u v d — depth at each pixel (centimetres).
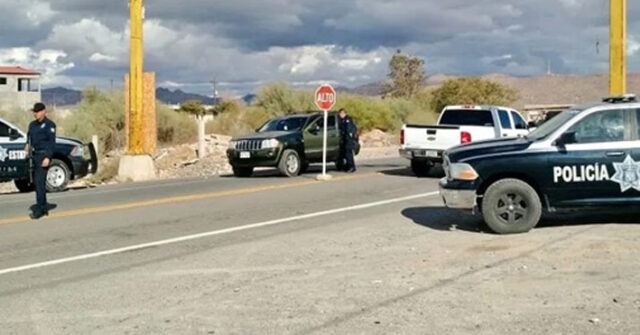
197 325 738
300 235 1253
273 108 5106
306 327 721
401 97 7394
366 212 1519
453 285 869
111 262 1061
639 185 1190
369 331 704
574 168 1200
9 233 1330
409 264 991
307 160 2497
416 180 2197
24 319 775
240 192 1948
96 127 4103
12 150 2050
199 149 3547
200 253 1114
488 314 748
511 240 1148
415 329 705
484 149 1241
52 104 4809
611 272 908
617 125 1209
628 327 695
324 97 2303
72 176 2134
